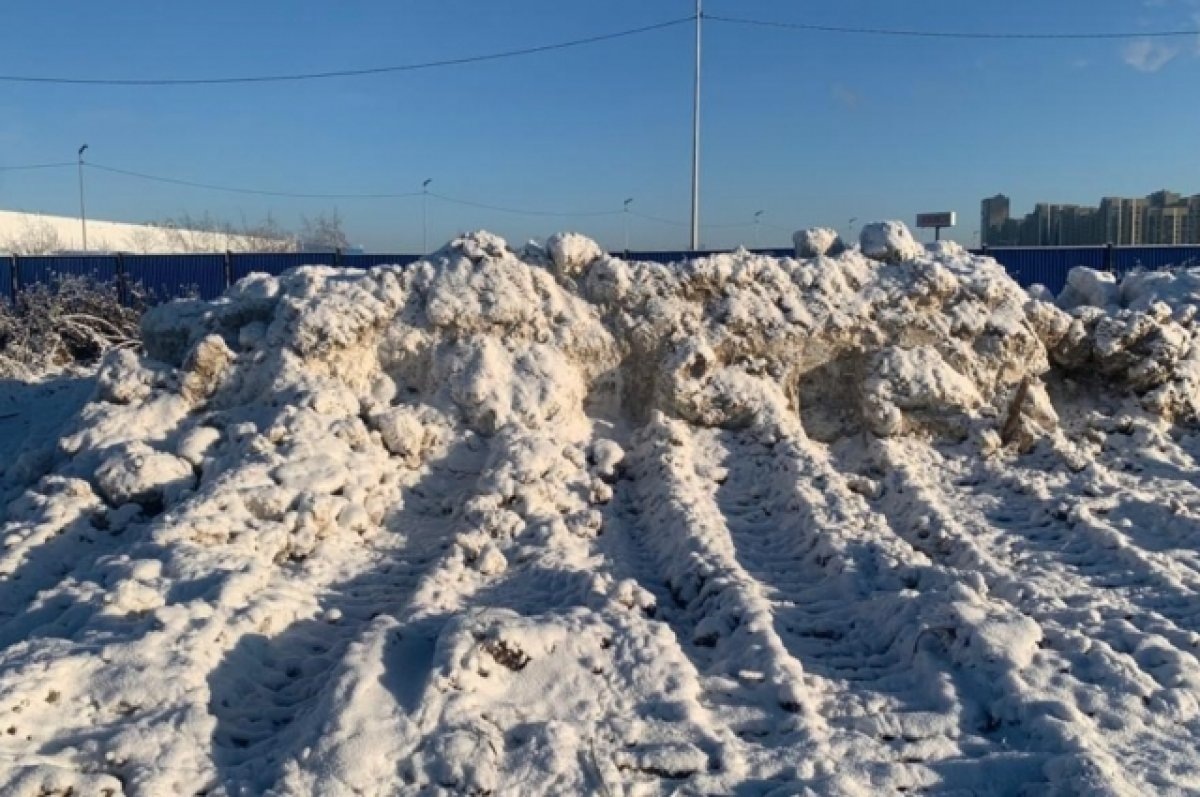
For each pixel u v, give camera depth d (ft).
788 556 21.85
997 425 28.76
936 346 30.01
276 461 22.26
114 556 18.84
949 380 28.99
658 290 29.96
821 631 18.02
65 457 25.64
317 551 20.51
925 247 34.17
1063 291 36.94
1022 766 12.98
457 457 25.29
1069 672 15.40
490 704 13.73
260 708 14.75
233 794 12.25
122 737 12.84
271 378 26.32
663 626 15.85
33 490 23.03
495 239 30.04
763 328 29.53
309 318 26.99
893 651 16.90
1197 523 23.18
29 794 11.62
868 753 13.37
